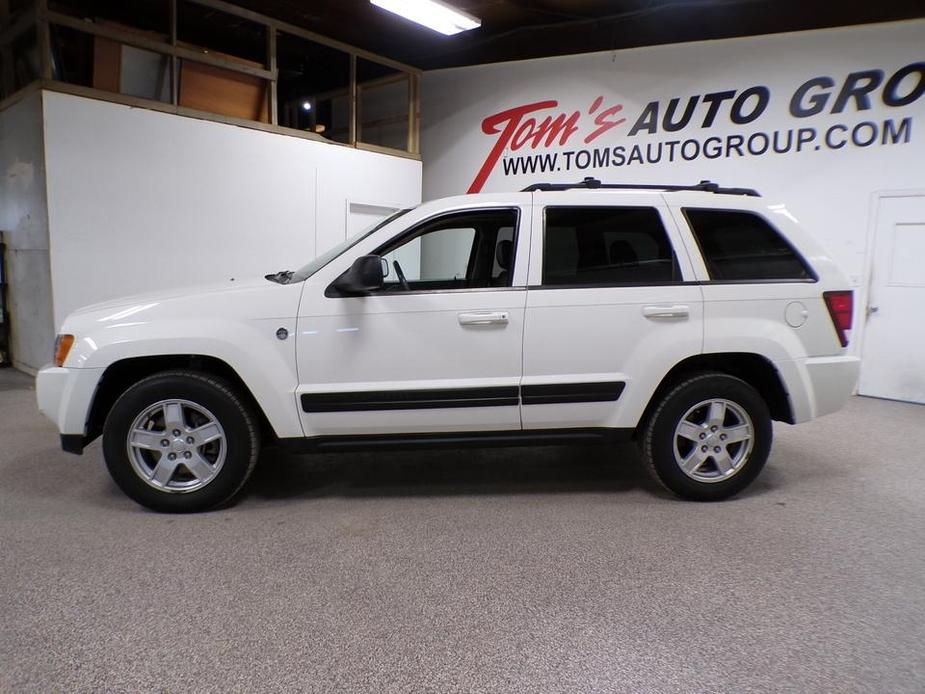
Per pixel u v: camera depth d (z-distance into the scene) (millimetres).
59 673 2146
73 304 6098
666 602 2639
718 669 2211
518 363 3516
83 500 3666
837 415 5965
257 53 9375
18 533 3219
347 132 9914
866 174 6480
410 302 3443
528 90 8438
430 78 9281
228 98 7113
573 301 3508
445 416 3521
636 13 8000
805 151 6746
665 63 7426
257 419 3551
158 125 6469
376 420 3490
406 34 8906
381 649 2305
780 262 3695
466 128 9055
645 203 3664
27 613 2496
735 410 3656
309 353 3414
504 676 2164
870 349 6684
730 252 3674
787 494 3900
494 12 8031
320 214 7949
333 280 3467
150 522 3373
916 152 6219
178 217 6711
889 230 6438
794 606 2619
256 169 7289
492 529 3346
